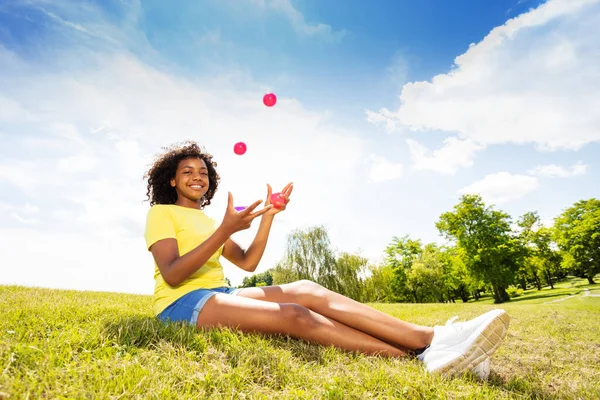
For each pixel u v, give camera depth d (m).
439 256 37.94
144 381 1.35
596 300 16.75
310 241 25.86
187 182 2.71
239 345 1.86
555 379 2.08
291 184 2.82
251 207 1.92
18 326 2.09
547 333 4.39
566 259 34.22
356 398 1.44
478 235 30.11
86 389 1.25
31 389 1.19
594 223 31.53
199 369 1.55
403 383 1.64
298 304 2.21
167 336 1.89
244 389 1.44
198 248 2.03
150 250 2.30
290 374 1.62
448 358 1.87
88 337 1.77
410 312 8.69
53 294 4.57
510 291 39.38
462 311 9.17
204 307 2.14
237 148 2.85
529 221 40.12
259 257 2.73
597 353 3.05
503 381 1.96
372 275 26.89
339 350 2.04
